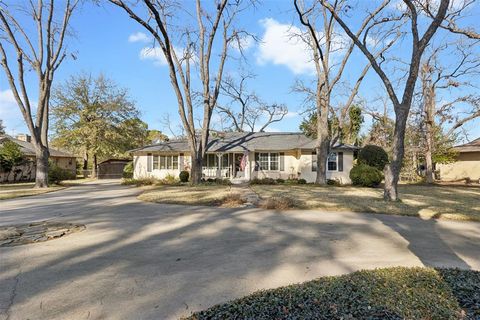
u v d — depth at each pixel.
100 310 3.27
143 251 5.48
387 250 5.48
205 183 20.55
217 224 7.81
